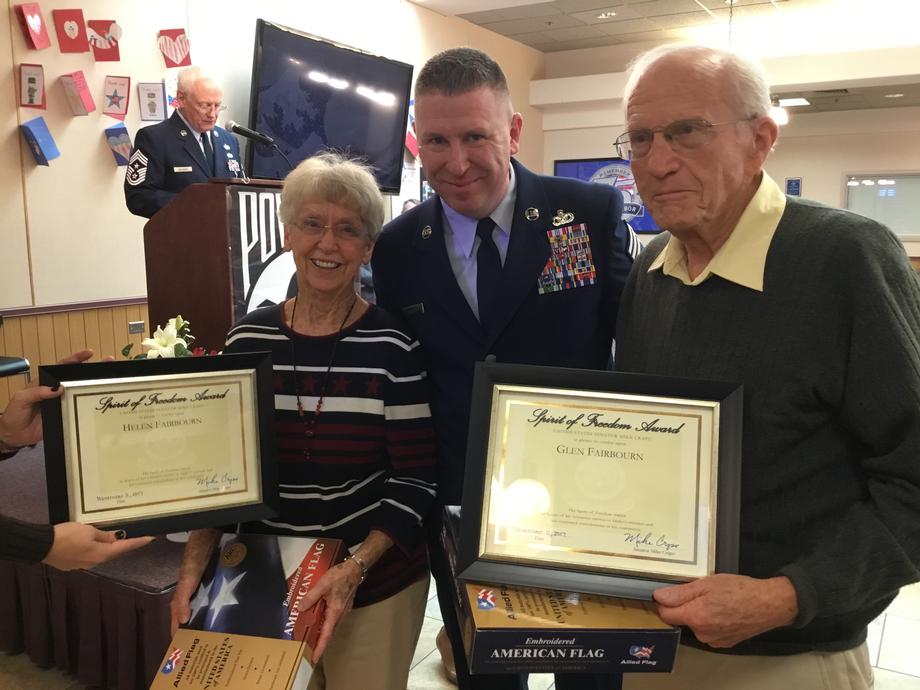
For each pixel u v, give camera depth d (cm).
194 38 474
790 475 103
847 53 799
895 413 94
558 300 150
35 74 391
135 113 441
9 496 269
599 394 101
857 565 93
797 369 100
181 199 231
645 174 105
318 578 122
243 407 121
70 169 412
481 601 96
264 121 451
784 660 106
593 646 91
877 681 250
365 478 140
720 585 92
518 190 153
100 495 113
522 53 897
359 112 515
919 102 1062
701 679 111
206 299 233
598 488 100
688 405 99
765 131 105
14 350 394
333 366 136
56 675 235
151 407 116
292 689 106
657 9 757
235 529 139
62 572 224
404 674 145
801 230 103
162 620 205
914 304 98
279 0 535
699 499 97
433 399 154
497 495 101
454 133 136
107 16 423
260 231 237
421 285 153
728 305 106
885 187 1147
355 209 132
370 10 631
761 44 831
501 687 157
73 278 419
